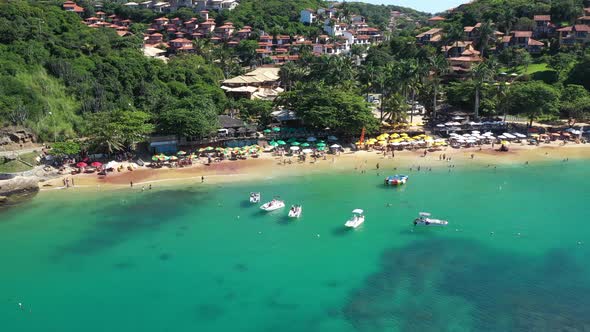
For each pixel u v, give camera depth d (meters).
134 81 148.88
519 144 129.75
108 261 69.94
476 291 61.28
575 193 94.25
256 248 73.56
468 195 93.75
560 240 74.75
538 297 59.81
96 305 59.34
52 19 162.38
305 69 170.88
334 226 80.75
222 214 85.94
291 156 119.69
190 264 68.88
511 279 63.94
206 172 108.44
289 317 56.56
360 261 69.44
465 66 188.62
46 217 85.06
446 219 82.81
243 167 111.69
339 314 57.03
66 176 104.94
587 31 188.12
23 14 152.88
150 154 118.00
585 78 161.12
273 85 189.75
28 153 110.06
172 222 82.81
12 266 68.75
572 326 54.06
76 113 130.88
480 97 148.38
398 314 56.81
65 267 68.44
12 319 56.69
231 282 64.25
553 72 170.50
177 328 54.75
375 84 143.25
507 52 191.75
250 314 57.28
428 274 65.62
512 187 97.94
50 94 129.50
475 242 74.50
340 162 115.12
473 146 128.00
